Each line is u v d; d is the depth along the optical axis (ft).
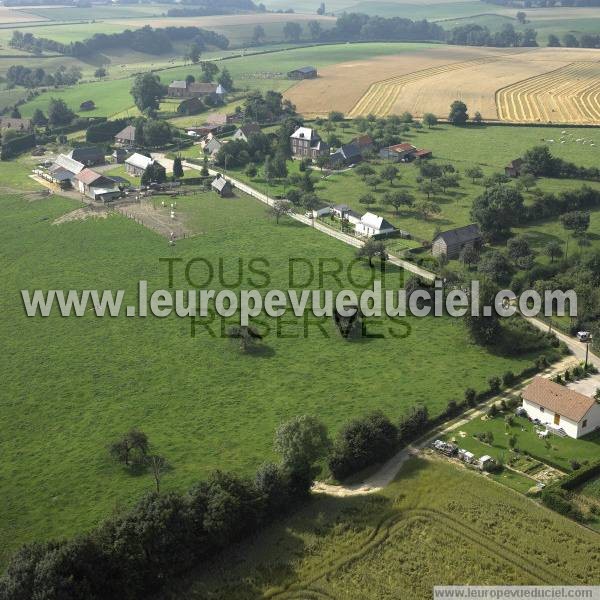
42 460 355.77
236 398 406.00
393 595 270.05
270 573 281.13
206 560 288.51
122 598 266.98
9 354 459.32
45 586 249.96
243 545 295.48
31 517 315.99
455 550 289.53
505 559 284.61
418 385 415.85
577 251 600.39
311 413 388.78
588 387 414.62
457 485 326.85
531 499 318.86
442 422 383.04
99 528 282.77
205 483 303.89
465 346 463.83
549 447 358.64
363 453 338.34
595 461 335.06
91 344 469.98
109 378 428.56
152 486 332.60
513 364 440.86
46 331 489.67
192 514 288.10
